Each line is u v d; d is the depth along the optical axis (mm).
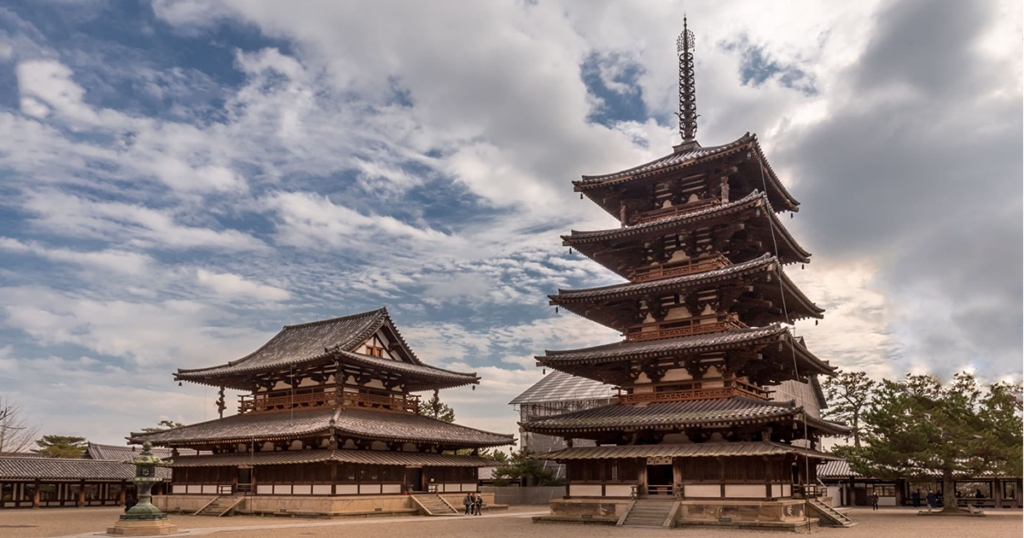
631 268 55812
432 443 65500
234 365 72875
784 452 41531
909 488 79938
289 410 66875
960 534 41531
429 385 75375
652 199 55406
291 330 78062
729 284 47719
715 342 45094
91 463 77250
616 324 55156
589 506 48062
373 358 67000
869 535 40562
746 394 48125
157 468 85812
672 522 43344
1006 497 76375
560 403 91250
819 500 51062
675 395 48125
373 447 62375
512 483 88812
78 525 48438
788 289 48969
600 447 48906
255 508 60406
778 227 50438
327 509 55719
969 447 59594
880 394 68250
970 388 78438
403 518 56031
